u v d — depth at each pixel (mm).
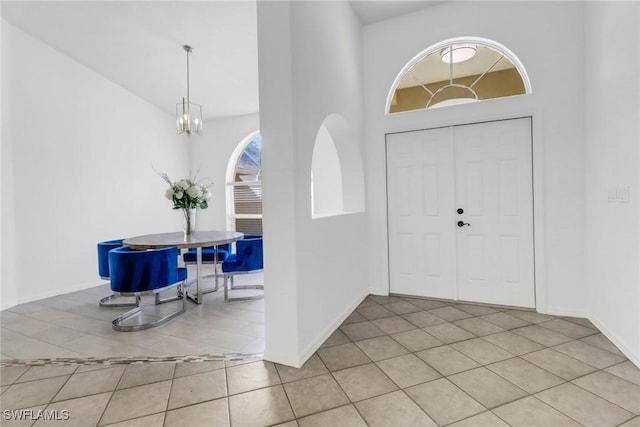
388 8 3377
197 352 2387
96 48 3975
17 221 3629
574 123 2809
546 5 2896
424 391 1834
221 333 2740
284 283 2180
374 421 1597
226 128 5891
